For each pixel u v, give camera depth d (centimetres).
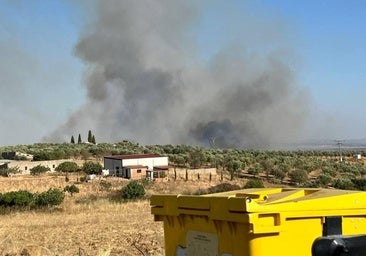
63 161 9800
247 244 348
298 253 355
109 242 1762
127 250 1523
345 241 260
